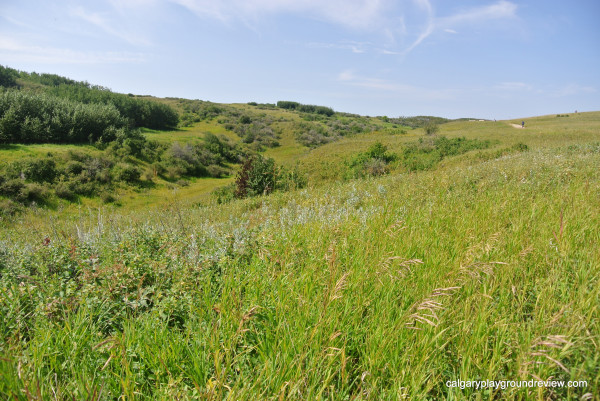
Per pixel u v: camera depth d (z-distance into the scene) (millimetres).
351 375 2320
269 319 2650
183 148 57562
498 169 9688
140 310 3141
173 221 6883
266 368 2094
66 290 3191
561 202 5145
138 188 40500
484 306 2496
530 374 1973
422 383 2119
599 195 5480
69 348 2412
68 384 2117
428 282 2996
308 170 30062
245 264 3900
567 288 2773
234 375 2264
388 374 2219
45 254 4141
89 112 55844
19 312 2832
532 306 2719
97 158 42000
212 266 3826
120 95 86875
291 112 137250
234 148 72375
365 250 3807
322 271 3400
